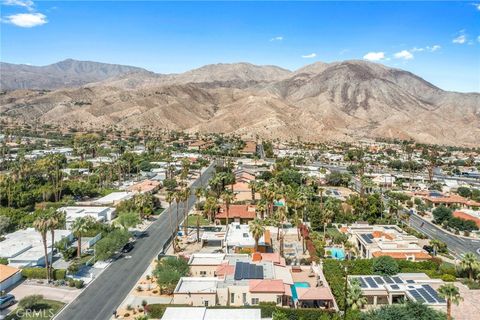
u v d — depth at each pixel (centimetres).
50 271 8431
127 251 10350
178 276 7850
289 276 8144
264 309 7000
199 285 7600
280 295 7281
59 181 15938
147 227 12544
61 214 8806
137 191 16475
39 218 8375
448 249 11238
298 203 12269
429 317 6234
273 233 11831
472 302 7294
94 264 9419
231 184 17450
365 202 13888
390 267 8600
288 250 10538
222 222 12888
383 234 10919
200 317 6462
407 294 7519
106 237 9956
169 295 7825
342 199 16300
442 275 8662
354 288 6475
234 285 7412
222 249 10500
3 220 11344
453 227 13288
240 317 6531
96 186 17400
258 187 14912
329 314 6925
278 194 13075
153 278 8594
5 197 13812
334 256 10125
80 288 8150
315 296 7325
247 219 12900
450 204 16288
